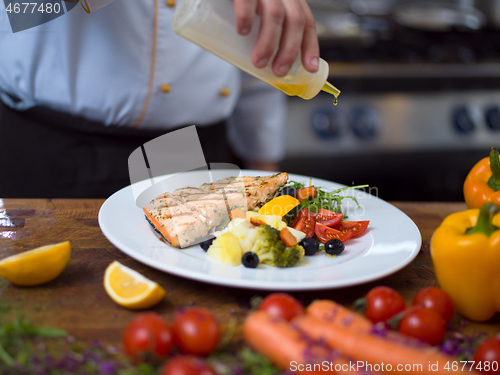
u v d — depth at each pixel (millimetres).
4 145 893
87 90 867
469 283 464
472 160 1629
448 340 430
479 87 1581
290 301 417
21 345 402
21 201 730
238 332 440
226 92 1017
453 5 2021
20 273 475
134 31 846
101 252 574
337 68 1479
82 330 432
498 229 467
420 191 1709
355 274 504
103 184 951
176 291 501
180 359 359
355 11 1913
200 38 519
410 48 1707
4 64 840
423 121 1555
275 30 476
